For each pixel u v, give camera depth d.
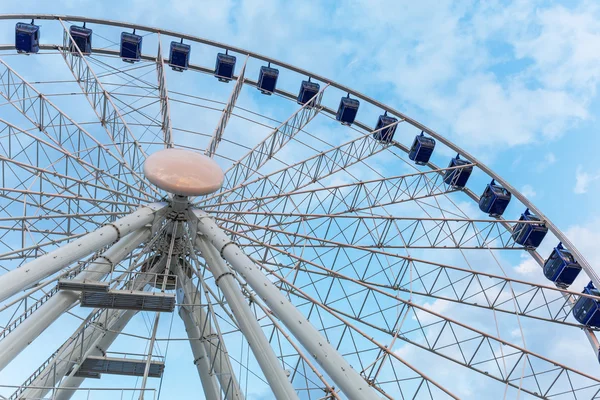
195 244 25.11
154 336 21.23
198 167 24.78
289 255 24.38
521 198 33.09
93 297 20.78
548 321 27.56
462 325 23.48
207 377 24.27
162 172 24.09
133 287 23.52
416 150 36.81
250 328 19.94
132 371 23.00
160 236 26.52
